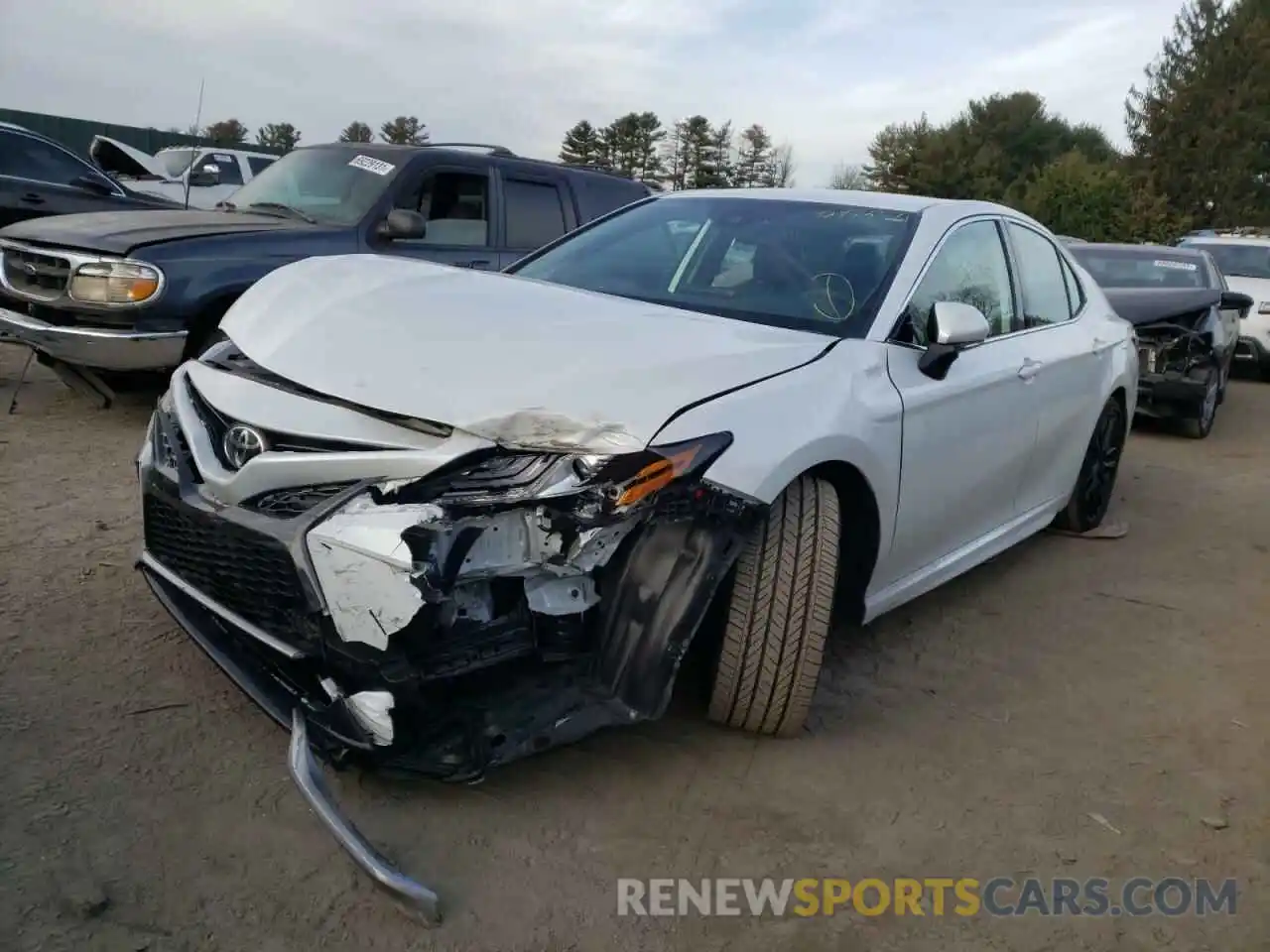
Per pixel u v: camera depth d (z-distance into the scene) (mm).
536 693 2672
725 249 3889
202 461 2814
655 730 3164
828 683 3631
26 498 4684
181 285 5641
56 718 2934
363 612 2428
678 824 2754
